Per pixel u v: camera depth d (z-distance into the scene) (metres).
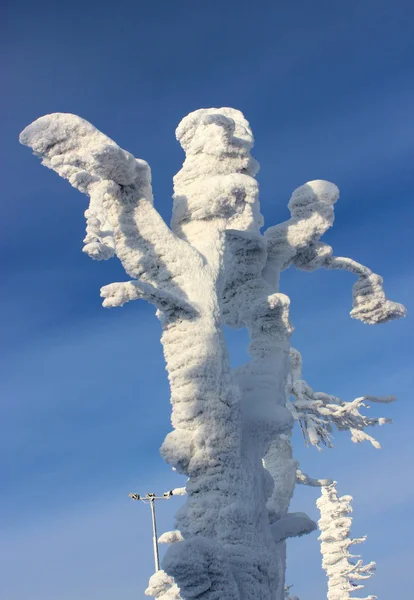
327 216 9.97
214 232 8.49
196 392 7.37
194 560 6.11
